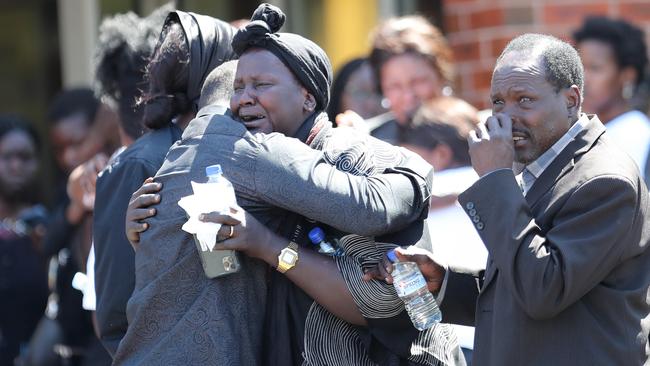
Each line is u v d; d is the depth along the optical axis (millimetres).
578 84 10797
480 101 21375
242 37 11328
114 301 12070
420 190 11180
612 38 17938
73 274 17312
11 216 21078
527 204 10484
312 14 23375
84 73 23766
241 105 11297
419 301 10984
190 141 11180
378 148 11523
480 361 10844
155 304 10906
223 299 10852
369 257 11109
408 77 17391
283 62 11289
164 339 10789
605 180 10195
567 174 10523
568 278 9984
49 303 19141
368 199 10812
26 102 26375
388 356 11266
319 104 11570
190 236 10906
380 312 11055
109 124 18188
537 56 10656
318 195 10719
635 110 17797
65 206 18000
